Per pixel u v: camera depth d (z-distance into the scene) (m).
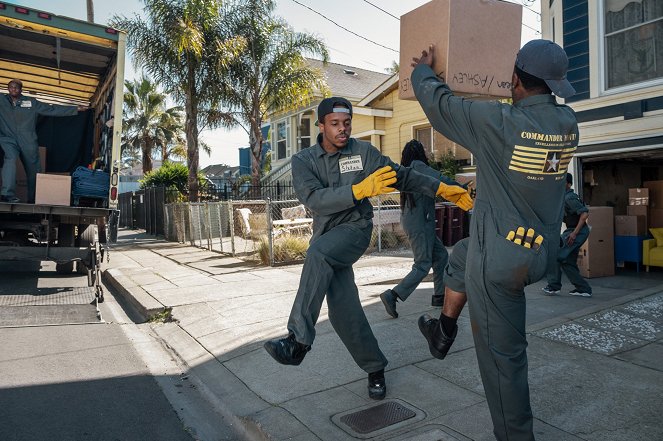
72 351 4.81
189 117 16.73
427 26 2.77
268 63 17.58
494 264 2.21
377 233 11.50
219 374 4.16
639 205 8.13
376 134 18.50
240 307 6.14
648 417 2.98
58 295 7.09
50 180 7.17
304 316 2.86
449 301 2.75
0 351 4.75
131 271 9.53
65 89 10.40
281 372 3.99
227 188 20.05
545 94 2.27
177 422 3.42
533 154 2.16
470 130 2.30
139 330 5.75
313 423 3.10
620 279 7.46
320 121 3.11
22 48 8.23
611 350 4.13
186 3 15.47
